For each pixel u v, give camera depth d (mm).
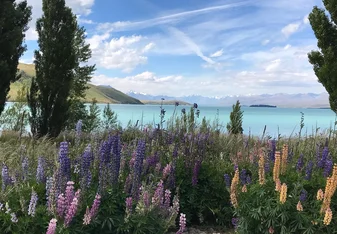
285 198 4371
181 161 6438
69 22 13273
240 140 8812
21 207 3943
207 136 7352
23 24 12258
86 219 3580
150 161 5742
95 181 4711
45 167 4902
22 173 4910
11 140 9688
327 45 9891
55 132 12867
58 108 12906
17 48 11844
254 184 5086
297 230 4574
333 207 4711
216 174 6387
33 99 12906
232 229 6070
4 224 3699
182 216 4219
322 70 9766
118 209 4309
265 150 6445
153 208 4312
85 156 4180
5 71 11070
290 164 5891
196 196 6148
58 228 3541
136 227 4105
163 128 7297
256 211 4703
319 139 7656
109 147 4422
